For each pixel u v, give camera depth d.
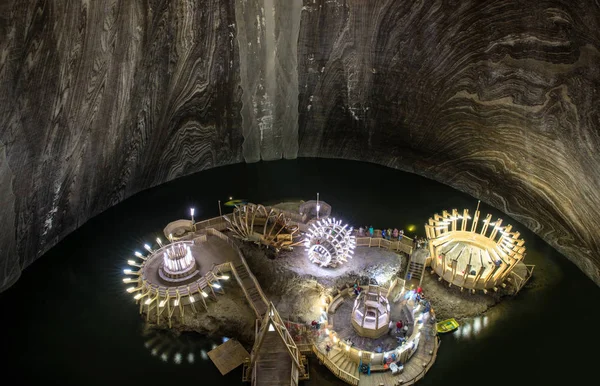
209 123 41.81
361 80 40.97
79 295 30.62
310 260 32.16
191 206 38.62
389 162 43.22
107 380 25.42
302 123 44.25
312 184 41.31
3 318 28.84
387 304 26.83
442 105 37.69
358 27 38.69
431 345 26.56
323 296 29.28
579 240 30.83
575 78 28.77
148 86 36.31
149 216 37.47
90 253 33.84
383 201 38.84
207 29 37.50
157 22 34.28
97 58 31.17
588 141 28.62
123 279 30.78
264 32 39.81
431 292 30.06
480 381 25.06
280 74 41.66
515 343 27.09
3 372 25.72
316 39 40.16
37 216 31.42
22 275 31.77
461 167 38.72
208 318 28.45
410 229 35.56
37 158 29.44
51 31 27.20
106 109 33.62
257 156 44.66
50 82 28.36
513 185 35.22
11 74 25.81
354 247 32.12
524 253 32.16
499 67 33.00
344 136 44.28
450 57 35.59
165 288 28.75
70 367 26.11
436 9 34.75
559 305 29.20
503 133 34.47
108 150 35.44
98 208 37.22
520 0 30.11
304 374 24.88
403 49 37.88
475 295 29.78
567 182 30.80
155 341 27.67
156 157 40.00
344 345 25.38
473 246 31.16
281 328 25.38
